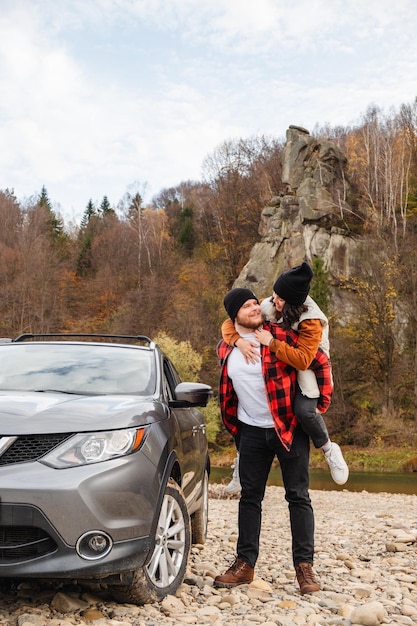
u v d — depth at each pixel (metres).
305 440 4.53
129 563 3.58
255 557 4.65
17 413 3.65
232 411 4.72
